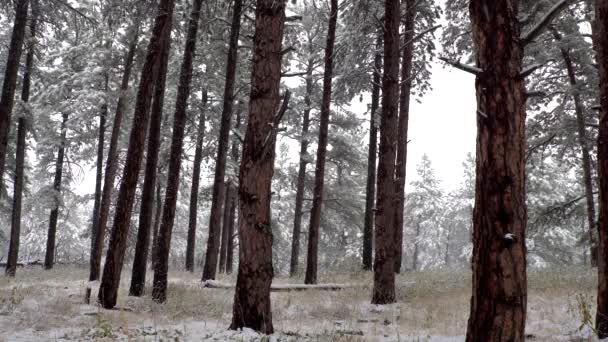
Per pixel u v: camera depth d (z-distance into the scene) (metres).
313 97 22.05
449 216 49.03
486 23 4.97
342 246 30.73
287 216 33.56
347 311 10.27
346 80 17.06
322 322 9.09
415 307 10.73
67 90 22.47
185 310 9.64
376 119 17.62
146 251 11.86
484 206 4.82
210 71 19.62
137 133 10.38
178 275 18.83
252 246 7.17
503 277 4.64
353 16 13.71
